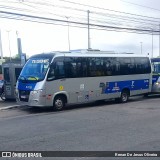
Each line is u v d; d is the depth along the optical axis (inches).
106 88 727.1
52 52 646.5
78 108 666.8
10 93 764.6
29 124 471.5
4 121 509.7
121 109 623.5
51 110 638.5
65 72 644.7
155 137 361.7
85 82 682.8
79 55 674.8
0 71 1526.8
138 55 812.6
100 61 716.0
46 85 612.4
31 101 613.9
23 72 649.0
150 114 540.1
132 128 415.8
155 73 893.2
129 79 782.5
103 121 476.4
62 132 400.8
